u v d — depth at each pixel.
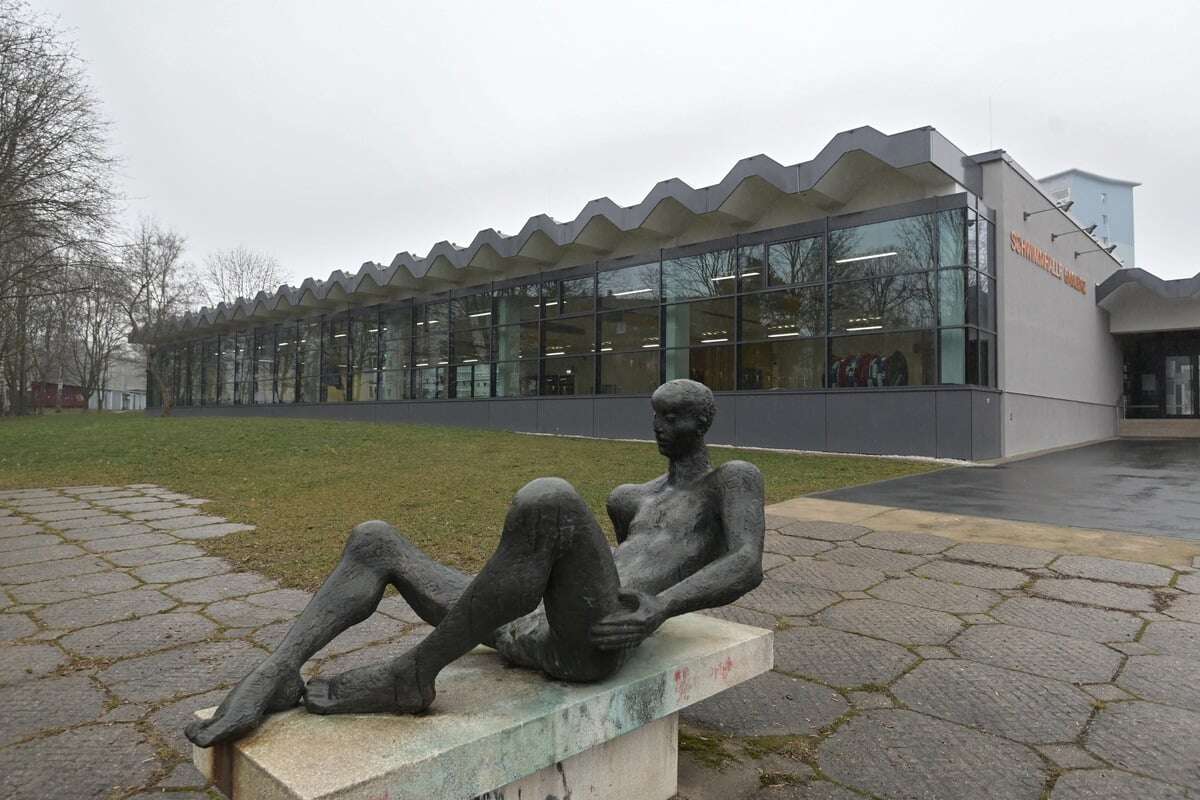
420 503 9.66
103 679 3.78
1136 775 2.75
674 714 2.58
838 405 17.39
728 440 19.30
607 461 14.57
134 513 9.40
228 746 1.88
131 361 51.94
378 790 1.67
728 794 2.62
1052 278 21.22
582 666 2.20
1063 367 22.23
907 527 8.12
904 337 16.62
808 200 17.39
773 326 18.81
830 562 6.48
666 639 2.71
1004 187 17.66
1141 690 3.58
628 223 19.88
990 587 5.61
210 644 4.34
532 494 2.01
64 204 18.22
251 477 12.91
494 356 25.81
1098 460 16.62
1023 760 2.87
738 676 2.67
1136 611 4.95
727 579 2.31
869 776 2.75
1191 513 9.05
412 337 29.00
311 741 1.84
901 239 16.78
